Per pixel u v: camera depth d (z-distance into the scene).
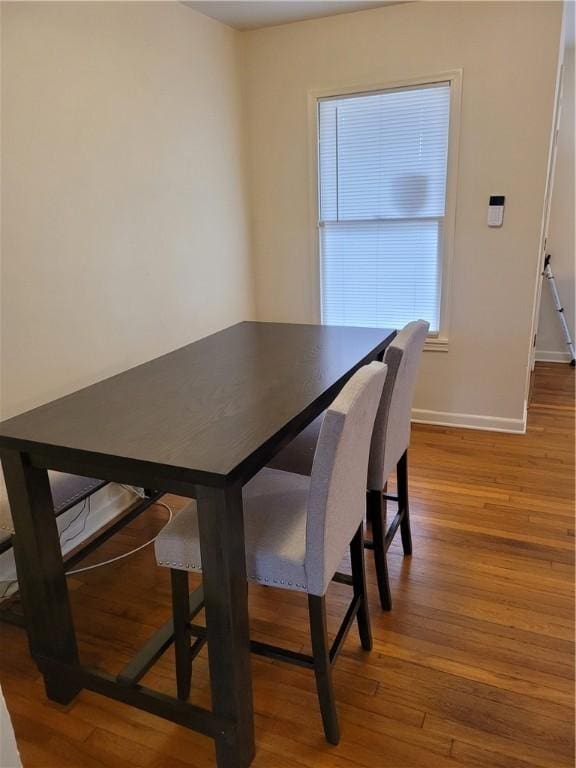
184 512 1.64
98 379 2.64
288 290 4.00
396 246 3.67
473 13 3.07
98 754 1.56
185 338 3.30
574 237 4.86
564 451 3.30
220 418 1.55
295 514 1.61
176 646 1.65
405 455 2.24
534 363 4.96
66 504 1.95
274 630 1.99
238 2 3.04
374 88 3.39
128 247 2.76
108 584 2.28
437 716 1.63
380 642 1.91
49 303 2.34
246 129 3.74
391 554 2.39
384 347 2.39
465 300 3.54
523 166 3.20
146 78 2.79
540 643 1.89
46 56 2.22
